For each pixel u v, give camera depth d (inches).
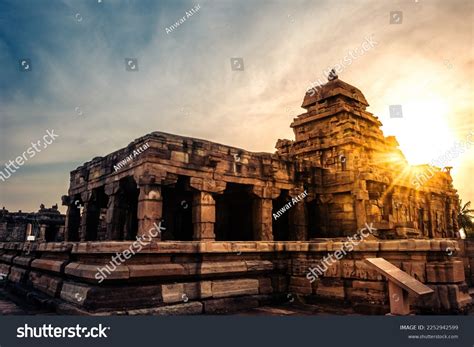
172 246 400.8
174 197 868.6
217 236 877.2
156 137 608.7
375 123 976.3
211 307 405.4
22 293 515.8
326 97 937.5
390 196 911.7
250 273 465.1
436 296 367.2
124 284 361.1
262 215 725.9
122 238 724.7
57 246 470.0
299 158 869.8
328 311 411.2
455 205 1354.6
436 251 385.7
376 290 406.3
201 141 663.1
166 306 370.6
